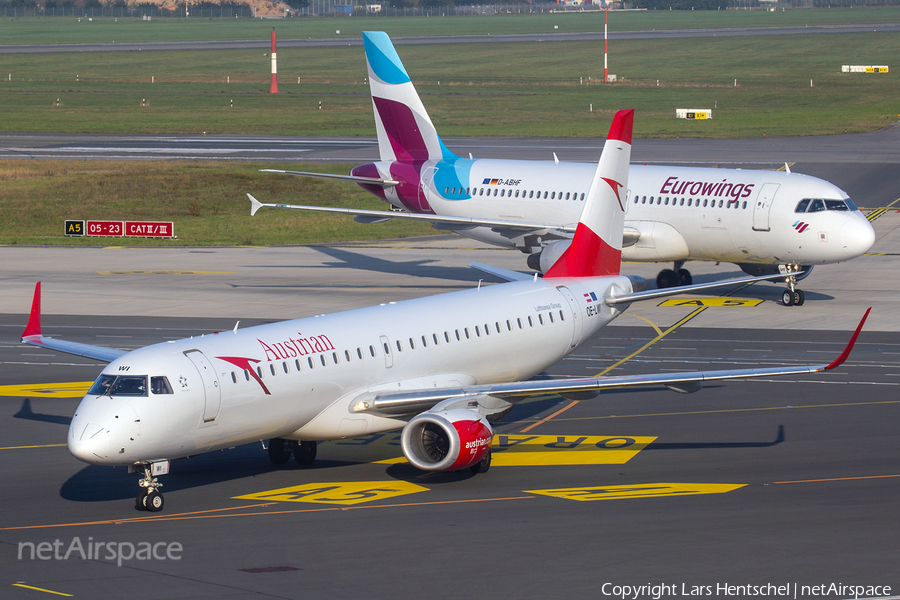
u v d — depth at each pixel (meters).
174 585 81.75
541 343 135.12
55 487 111.06
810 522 97.56
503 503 104.50
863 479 112.69
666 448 126.56
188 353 101.44
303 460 119.69
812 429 134.38
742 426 136.25
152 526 97.19
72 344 123.69
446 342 123.00
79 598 79.12
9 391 157.25
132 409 96.00
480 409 118.38
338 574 84.12
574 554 88.75
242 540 92.88
